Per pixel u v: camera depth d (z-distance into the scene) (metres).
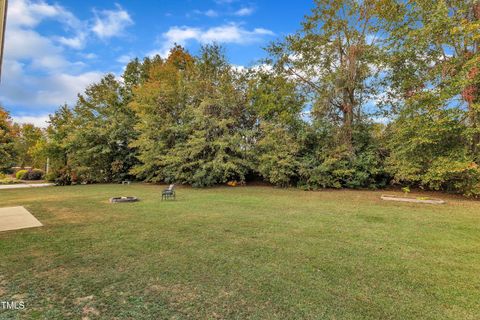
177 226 5.71
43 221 6.18
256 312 2.46
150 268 3.48
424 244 4.58
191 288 2.94
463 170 9.61
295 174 13.91
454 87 9.71
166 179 15.69
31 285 2.99
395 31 12.02
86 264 3.60
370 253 4.12
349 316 2.42
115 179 18.75
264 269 3.47
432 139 10.06
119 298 2.72
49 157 19.48
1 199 10.14
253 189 13.65
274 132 14.10
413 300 2.72
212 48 18.08
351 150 13.43
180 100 16.28
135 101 16.94
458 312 2.51
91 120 18.69
